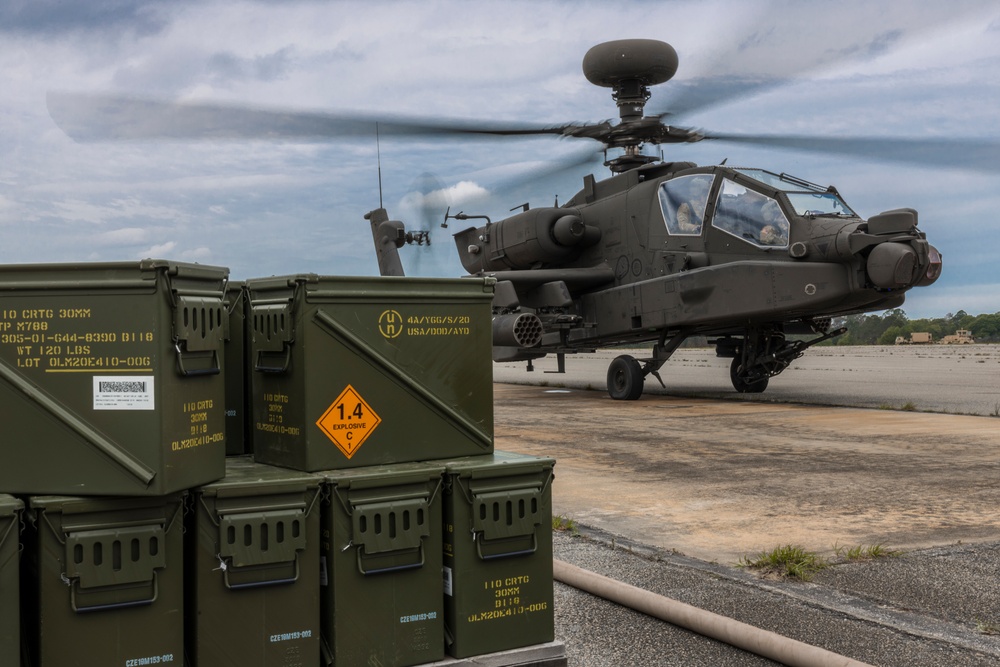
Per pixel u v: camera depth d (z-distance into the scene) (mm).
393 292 3426
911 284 11664
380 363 3375
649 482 7305
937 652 3525
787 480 7336
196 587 2955
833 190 13547
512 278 15180
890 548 5102
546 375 24922
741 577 4551
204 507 2975
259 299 3488
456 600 3291
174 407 2883
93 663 2816
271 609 3045
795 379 20469
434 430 3498
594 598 4285
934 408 12859
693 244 14094
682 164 15039
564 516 6023
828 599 4188
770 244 13031
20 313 2895
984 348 46469
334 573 3117
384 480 3184
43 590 2771
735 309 13250
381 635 3201
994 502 6391
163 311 2859
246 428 4008
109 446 2834
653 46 13750
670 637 3754
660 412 13039
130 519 2869
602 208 16125
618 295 15367
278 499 3057
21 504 2707
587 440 9938
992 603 4109
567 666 3447
